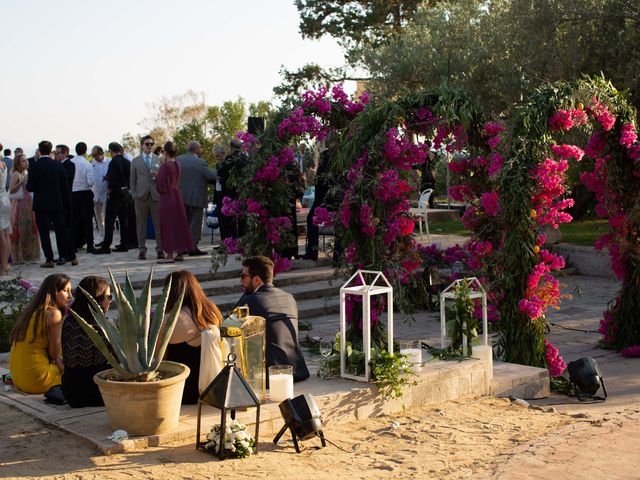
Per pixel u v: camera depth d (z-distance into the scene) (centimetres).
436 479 595
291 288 1382
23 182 1501
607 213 1147
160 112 4841
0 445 625
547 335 1252
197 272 1377
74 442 632
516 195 949
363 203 927
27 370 762
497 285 982
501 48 2141
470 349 907
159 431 635
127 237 1680
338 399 752
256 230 1127
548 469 623
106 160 1948
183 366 659
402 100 955
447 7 2448
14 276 1331
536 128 959
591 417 799
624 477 606
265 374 752
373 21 3375
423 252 1396
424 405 830
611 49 1928
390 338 807
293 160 1120
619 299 1163
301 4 3494
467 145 1023
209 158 3706
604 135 1102
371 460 639
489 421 776
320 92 1058
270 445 668
